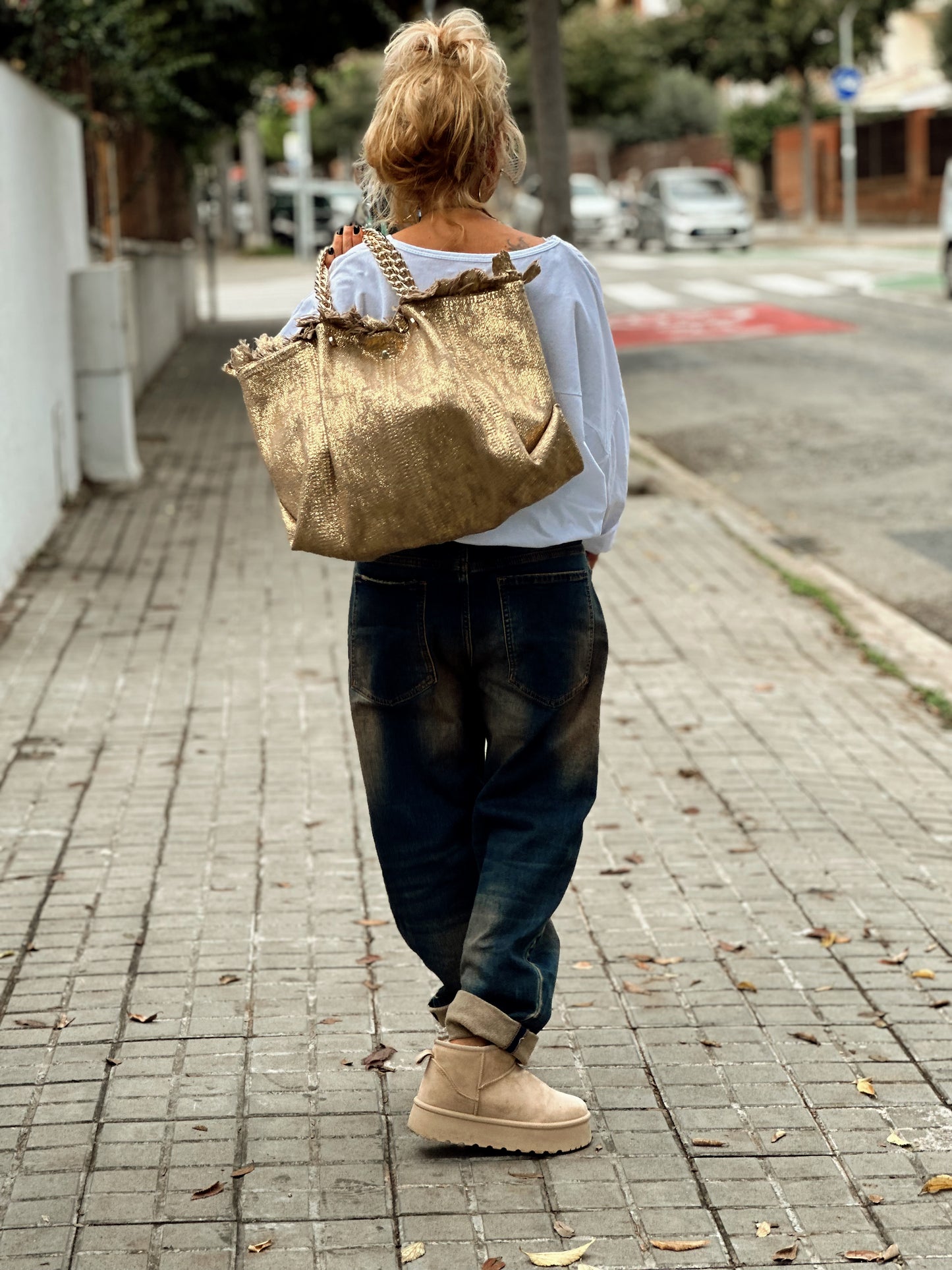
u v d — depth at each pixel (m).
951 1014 3.38
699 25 43.72
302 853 4.33
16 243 8.04
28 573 7.85
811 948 3.74
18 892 4.04
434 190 2.57
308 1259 2.46
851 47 41.59
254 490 10.16
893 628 7.20
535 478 2.37
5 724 5.50
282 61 16.36
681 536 8.95
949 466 10.70
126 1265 2.44
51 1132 2.85
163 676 6.10
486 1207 2.60
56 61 10.98
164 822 4.57
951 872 4.30
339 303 2.52
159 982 3.51
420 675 2.59
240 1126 2.87
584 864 4.29
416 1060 3.14
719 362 16.11
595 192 38.97
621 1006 3.41
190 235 22.08
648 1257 2.47
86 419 10.28
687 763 5.20
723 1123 2.90
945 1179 2.68
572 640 2.57
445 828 2.71
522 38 18.56
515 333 2.42
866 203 46.28
